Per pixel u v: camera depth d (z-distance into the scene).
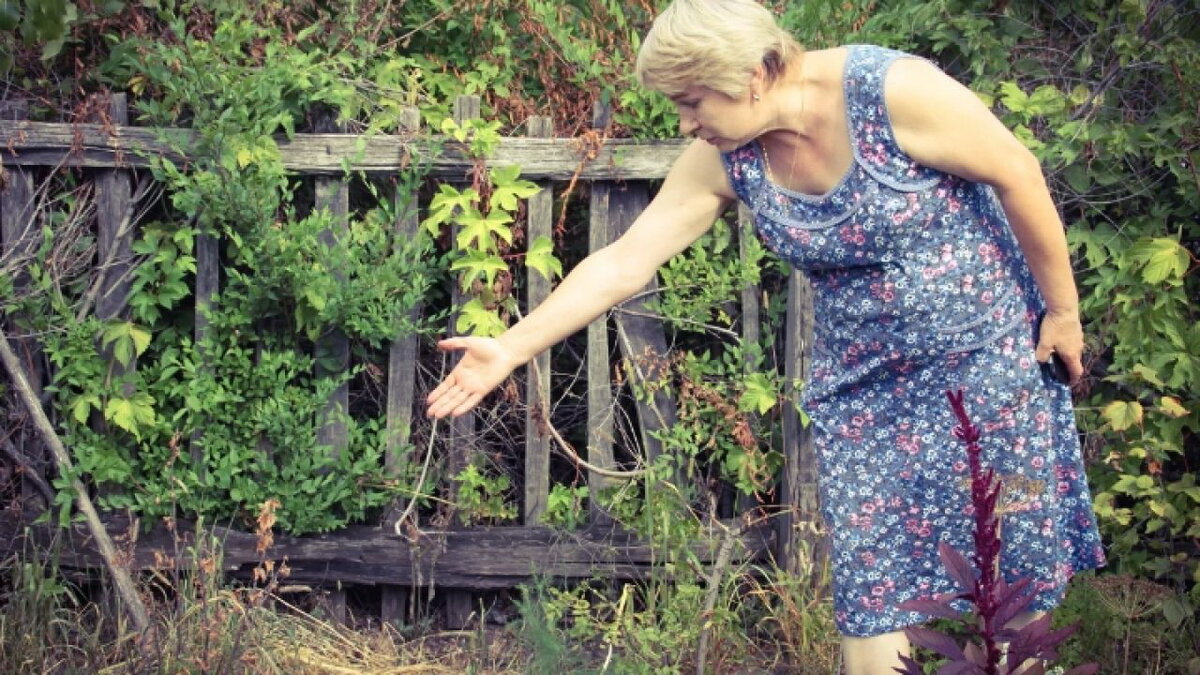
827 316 2.58
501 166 3.56
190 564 3.61
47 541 3.58
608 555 3.68
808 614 3.46
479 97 3.57
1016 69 3.71
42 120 3.62
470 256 3.54
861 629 2.61
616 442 3.74
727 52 2.21
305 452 3.58
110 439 3.54
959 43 3.63
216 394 3.53
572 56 3.65
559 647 3.29
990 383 2.47
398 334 3.58
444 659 3.59
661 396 3.71
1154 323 3.51
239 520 3.67
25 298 3.45
